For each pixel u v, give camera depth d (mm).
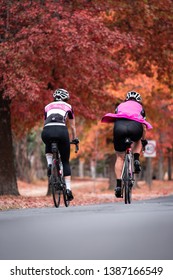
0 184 57469
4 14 52969
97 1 55188
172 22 60812
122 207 29297
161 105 91500
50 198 55906
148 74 67312
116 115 30906
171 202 36031
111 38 51906
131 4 57469
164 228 19406
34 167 160000
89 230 18875
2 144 57438
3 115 57312
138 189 103062
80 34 50188
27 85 49438
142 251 15133
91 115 59406
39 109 56344
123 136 30641
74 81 57062
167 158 181000
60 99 32188
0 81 53406
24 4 51344
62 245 16062
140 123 30781
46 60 51188
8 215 26688
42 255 14719
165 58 64000
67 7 53594
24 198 53938
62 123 31125
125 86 78312
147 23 61000
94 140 100500
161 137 121812
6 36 50906
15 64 49750
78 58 52094
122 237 17391
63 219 22188
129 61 67375
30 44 49781
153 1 58875
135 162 31422
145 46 62500
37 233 18547
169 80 67250
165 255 14711
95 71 54125
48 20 50031
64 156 31672
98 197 65875
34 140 158375
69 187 31906
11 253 15102
